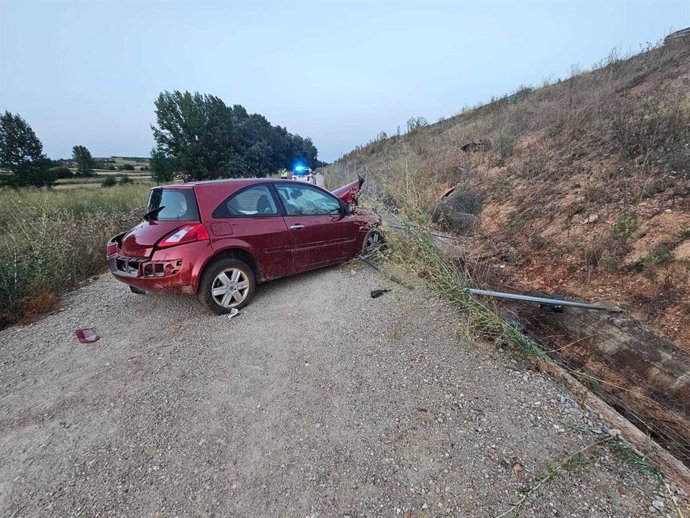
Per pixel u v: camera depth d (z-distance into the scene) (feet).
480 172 31.53
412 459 6.77
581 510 5.60
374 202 20.13
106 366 10.58
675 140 18.16
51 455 7.43
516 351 10.04
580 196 18.52
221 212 13.08
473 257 18.08
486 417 7.68
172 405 8.71
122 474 6.86
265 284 16.10
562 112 32.27
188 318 13.26
